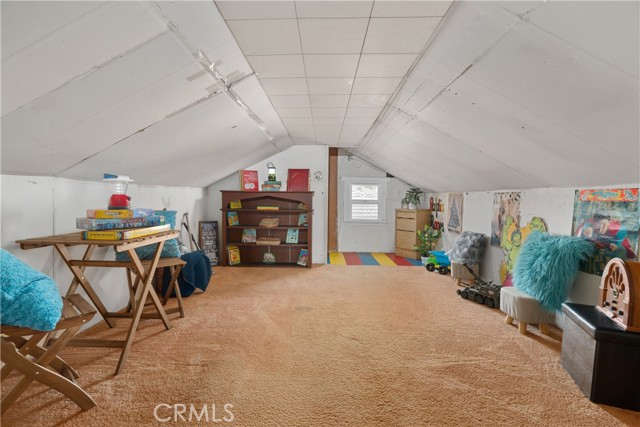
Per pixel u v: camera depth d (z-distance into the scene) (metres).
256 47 1.94
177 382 1.90
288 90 2.71
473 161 3.26
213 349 2.30
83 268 2.60
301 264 5.06
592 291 2.39
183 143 2.92
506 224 3.62
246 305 3.24
